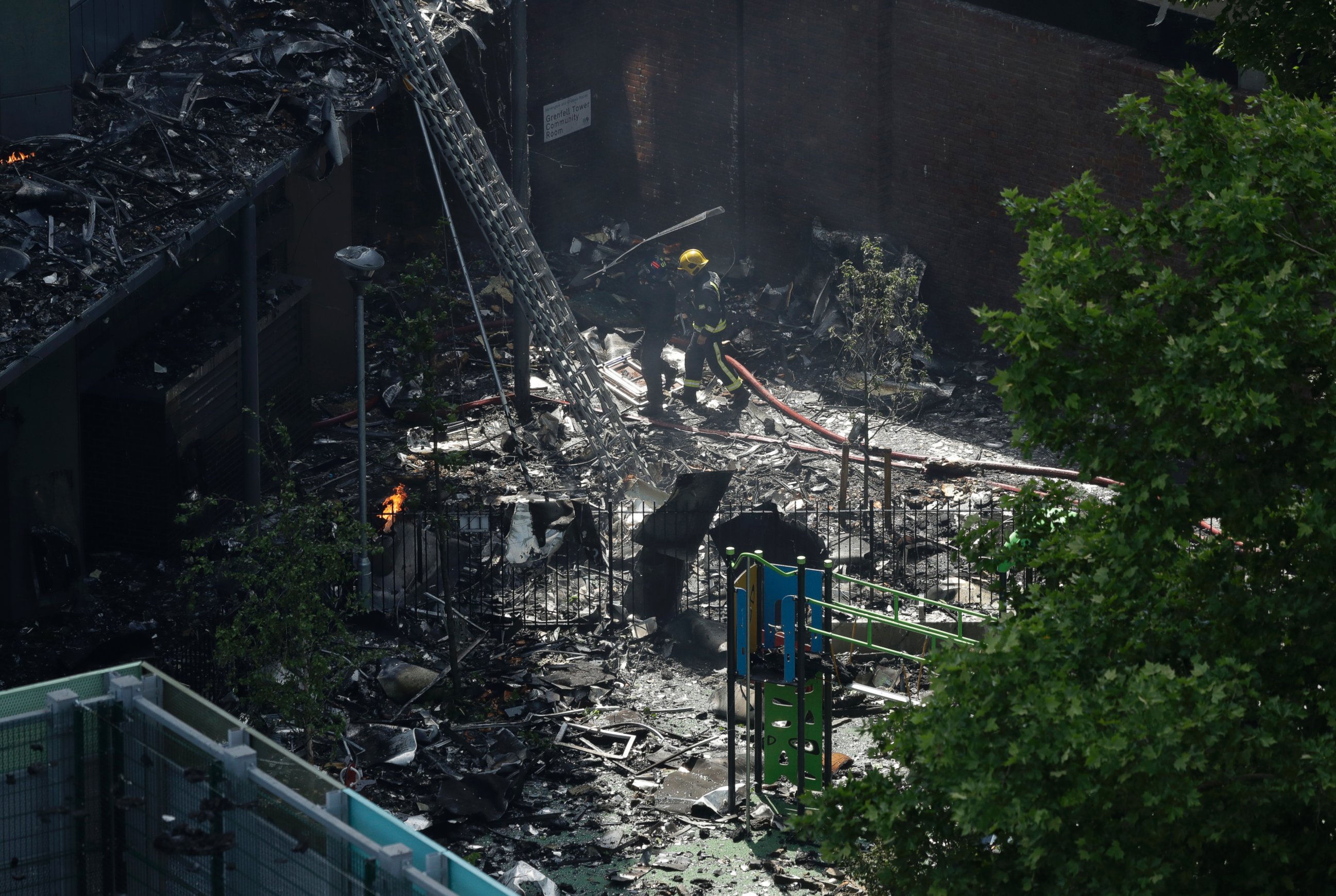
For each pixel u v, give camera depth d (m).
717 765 37.69
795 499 51.41
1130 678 20.59
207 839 21.52
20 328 34.75
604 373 59.62
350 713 39.38
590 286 66.38
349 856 20.69
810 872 33.38
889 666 41.84
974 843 22.17
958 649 22.75
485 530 48.12
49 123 41.03
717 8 65.88
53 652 41.19
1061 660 21.75
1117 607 22.58
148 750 24.16
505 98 65.69
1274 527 22.02
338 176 55.47
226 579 43.72
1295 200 22.58
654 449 54.59
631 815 35.72
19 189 38.50
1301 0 42.09
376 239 65.88
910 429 57.44
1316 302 23.11
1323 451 20.53
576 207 70.31
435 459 40.56
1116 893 20.05
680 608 45.16
